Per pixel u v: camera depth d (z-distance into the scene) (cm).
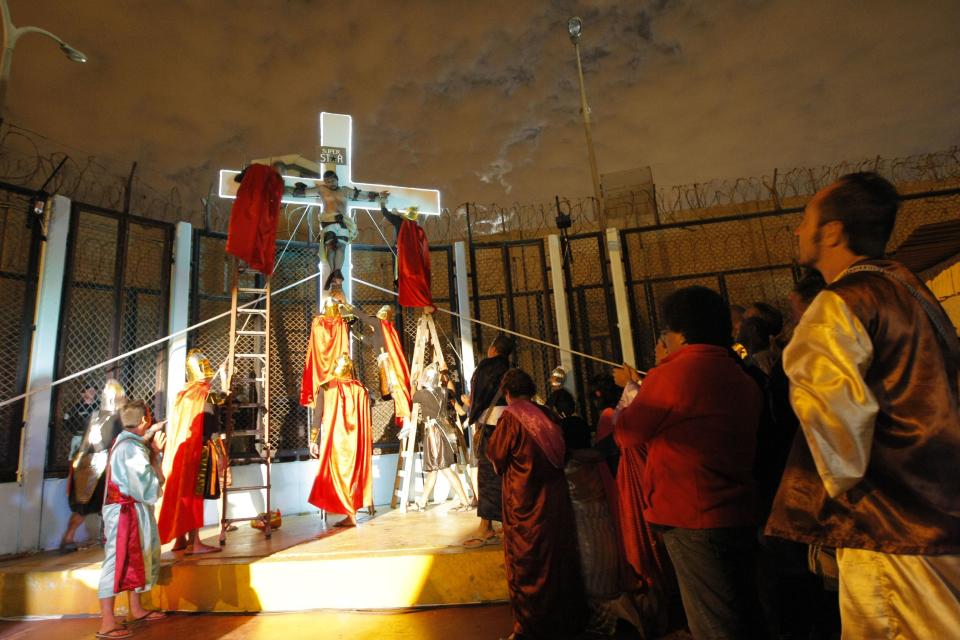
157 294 690
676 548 202
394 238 876
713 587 193
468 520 559
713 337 226
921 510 125
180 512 484
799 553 212
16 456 556
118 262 650
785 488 148
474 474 714
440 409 632
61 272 604
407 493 638
